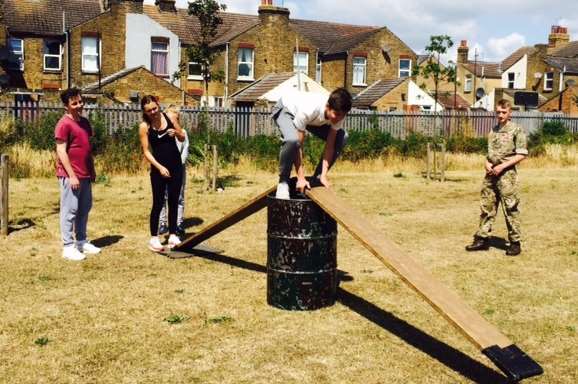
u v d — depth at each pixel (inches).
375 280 309.9
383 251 224.7
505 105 361.7
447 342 231.5
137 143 796.0
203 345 223.0
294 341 227.9
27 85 1577.3
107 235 404.5
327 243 261.1
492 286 303.3
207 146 657.0
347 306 268.2
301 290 258.5
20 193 579.5
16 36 1558.8
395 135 1175.0
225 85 1744.6
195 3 1440.7
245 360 211.0
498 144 367.2
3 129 768.3
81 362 207.6
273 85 1521.9
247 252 364.8
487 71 2512.3
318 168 288.0
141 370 202.4
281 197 264.5
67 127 329.1
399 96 1772.9
